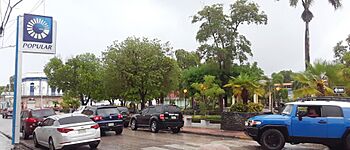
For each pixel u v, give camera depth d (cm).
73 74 5816
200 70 4234
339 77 2050
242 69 3969
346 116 1273
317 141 1298
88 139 1446
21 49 1603
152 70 3272
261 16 3934
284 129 1342
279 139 1345
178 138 1859
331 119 1282
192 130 2220
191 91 4350
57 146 1415
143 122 2347
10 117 5644
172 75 3409
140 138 1889
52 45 1662
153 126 2241
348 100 1334
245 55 3975
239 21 3934
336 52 4316
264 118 1373
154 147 1506
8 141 2034
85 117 1516
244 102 2312
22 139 2073
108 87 3444
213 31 3875
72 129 1416
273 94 5947
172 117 2183
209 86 3434
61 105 6397
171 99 5956
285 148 1450
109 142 1733
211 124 2377
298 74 2122
